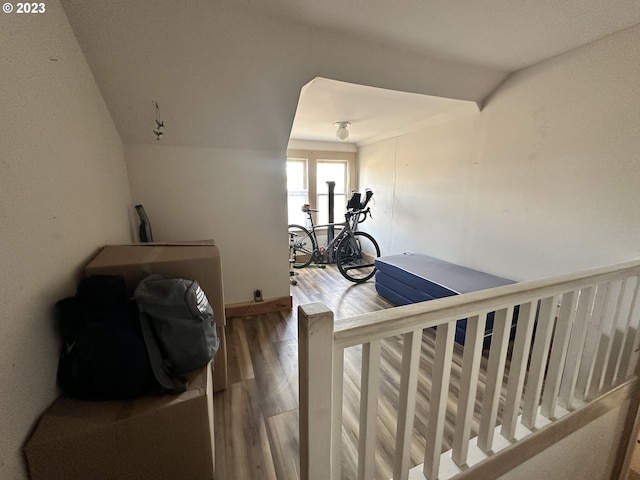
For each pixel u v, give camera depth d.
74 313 1.01
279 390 1.74
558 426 1.24
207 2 1.39
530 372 1.13
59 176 1.09
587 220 1.88
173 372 1.09
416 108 2.86
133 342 0.99
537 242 2.22
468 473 0.96
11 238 0.78
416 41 1.76
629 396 1.58
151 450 0.95
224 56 1.67
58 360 0.99
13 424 0.76
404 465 0.83
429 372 1.93
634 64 1.60
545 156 2.11
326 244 5.09
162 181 2.30
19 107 0.85
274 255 2.78
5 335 0.74
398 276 2.97
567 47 1.85
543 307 1.06
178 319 1.11
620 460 1.73
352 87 2.27
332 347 0.64
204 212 2.47
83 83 1.42
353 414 1.58
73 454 0.85
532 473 1.23
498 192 2.52
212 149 2.38
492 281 2.45
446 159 3.11
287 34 1.61
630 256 1.68
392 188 4.15
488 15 1.50
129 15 1.37
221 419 1.52
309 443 0.67
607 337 1.38
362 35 1.69
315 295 3.43
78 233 1.24
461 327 2.17
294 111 2.22
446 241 3.20
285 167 2.64
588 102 1.82
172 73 1.71
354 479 1.22
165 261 1.38
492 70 2.21
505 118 2.39
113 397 0.95
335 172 5.11
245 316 2.74
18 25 0.88
